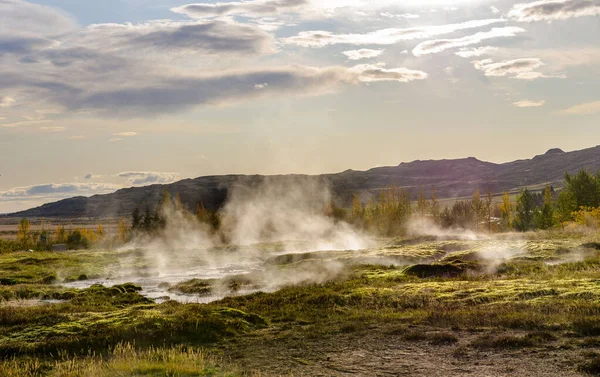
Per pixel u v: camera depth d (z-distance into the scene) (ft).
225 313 75.77
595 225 238.07
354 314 76.33
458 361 50.14
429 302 81.46
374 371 48.62
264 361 53.78
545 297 77.10
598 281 87.40
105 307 91.71
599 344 51.70
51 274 166.30
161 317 72.02
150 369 48.55
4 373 50.06
